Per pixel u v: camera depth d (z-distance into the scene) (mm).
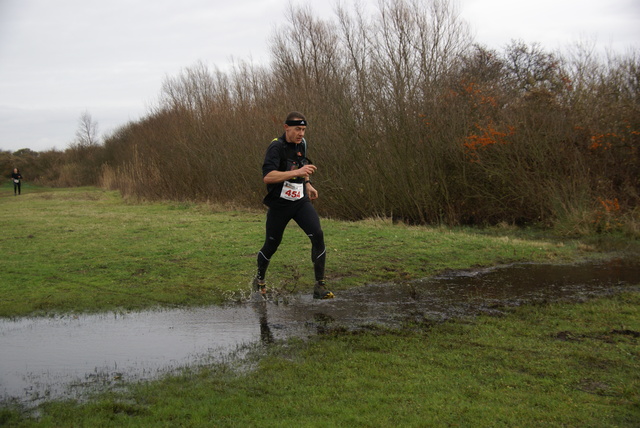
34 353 4043
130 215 14430
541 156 12273
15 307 5305
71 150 56406
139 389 3324
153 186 20906
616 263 7711
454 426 2803
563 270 7188
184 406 3057
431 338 4238
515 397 3154
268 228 5531
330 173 14445
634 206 11328
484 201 13148
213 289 6059
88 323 4816
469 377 3453
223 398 3156
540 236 10930
